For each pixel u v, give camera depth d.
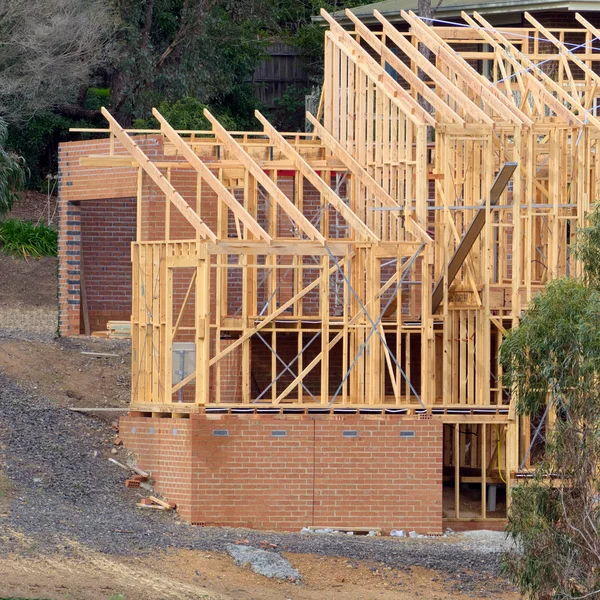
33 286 119.75
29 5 137.12
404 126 76.69
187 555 60.06
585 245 55.72
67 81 143.50
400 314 72.50
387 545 65.56
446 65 87.19
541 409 76.94
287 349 89.00
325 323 71.50
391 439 70.62
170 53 151.00
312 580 59.53
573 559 51.22
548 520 52.31
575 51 118.50
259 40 164.00
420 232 72.62
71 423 77.44
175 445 70.12
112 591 52.66
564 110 76.00
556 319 52.62
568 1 116.19
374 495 70.25
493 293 75.88
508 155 77.31
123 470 72.31
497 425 77.19
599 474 51.47
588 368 51.03
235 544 62.62
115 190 91.94
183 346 74.25
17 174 127.12
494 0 121.69
